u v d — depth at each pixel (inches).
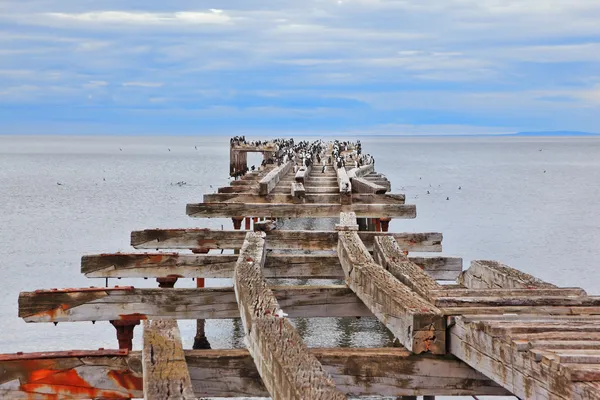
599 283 986.1
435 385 250.7
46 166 4244.6
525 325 234.8
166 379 198.7
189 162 4928.6
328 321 653.3
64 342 658.8
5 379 246.8
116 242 1289.4
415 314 250.7
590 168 4367.6
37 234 1395.2
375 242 420.2
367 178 1058.1
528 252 1230.9
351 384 250.8
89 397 248.8
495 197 2331.4
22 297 341.4
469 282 377.1
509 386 217.8
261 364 225.8
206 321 690.2
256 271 320.8
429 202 2140.7
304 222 1323.8
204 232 520.7
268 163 1651.1
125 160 5255.9
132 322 348.2
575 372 189.0
